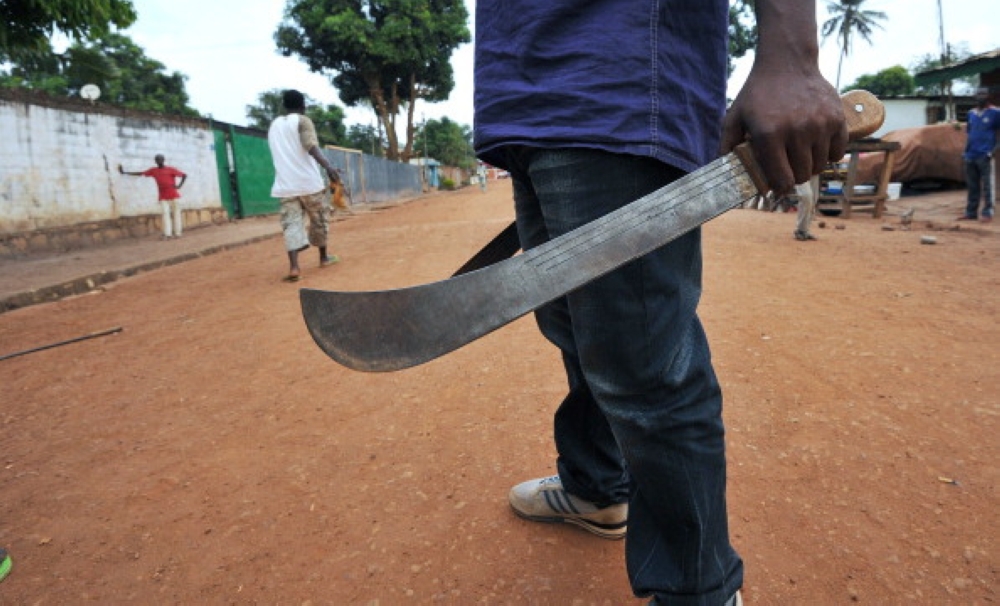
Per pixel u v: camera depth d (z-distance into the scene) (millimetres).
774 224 7957
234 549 1646
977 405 2176
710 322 3346
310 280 5395
